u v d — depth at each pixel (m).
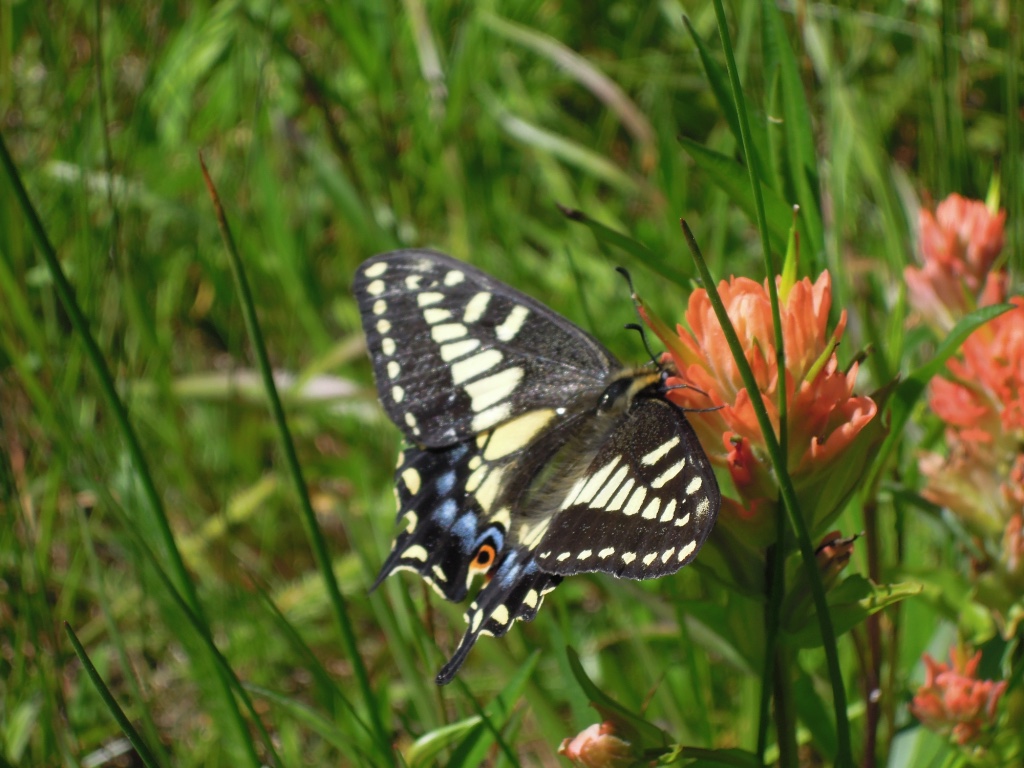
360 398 0.66
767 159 0.56
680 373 0.55
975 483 0.57
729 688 0.61
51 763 0.58
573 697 0.57
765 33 0.56
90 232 0.63
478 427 0.57
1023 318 0.57
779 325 0.53
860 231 0.65
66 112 0.66
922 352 0.63
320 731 0.56
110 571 0.64
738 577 0.54
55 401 0.61
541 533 0.56
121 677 0.62
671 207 0.66
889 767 0.58
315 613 0.63
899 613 0.58
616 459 0.55
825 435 0.54
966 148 0.63
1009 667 0.57
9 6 0.66
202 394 0.67
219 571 0.63
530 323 0.57
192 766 0.60
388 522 0.64
